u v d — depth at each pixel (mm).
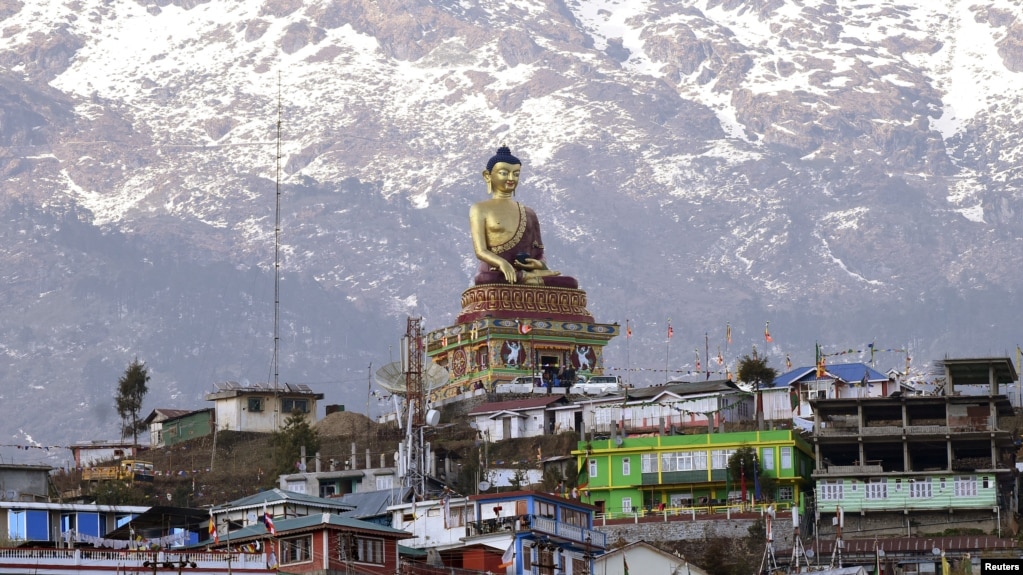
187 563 169375
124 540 190125
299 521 183875
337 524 179625
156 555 167000
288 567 177625
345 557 179875
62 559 163875
